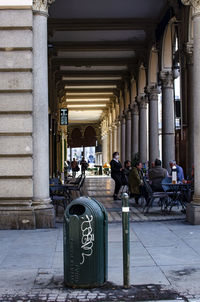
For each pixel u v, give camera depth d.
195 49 9.58
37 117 9.15
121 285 5.15
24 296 4.82
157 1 15.94
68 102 39.59
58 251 6.95
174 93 17.58
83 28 17.89
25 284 5.24
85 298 4.73
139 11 16.98
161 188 12.07
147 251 6.86
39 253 6.82
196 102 9.55
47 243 7.56
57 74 26.88
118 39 20.53
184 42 13.32
